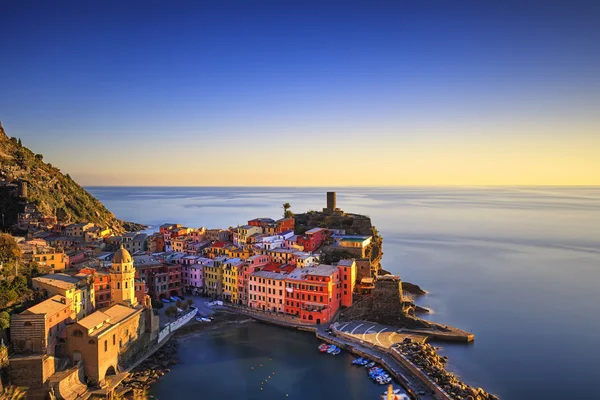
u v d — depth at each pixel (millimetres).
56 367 113812
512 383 130125
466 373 135250
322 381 126000
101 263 182500
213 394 118375
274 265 192375
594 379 133500
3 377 105188
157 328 150625
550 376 134875
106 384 119812
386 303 171875
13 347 110812
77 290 136250
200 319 173000
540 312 195125
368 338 152500
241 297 189750
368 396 118062
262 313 176125
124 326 131875
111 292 152375
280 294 176750
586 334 169375
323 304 167500
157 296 192875
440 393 115062
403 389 122188
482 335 167125
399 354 135375
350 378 128125
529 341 161875
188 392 119188
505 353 151000
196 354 143125
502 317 188125
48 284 132750
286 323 168125
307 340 155375
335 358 141125
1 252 144125
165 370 131625
